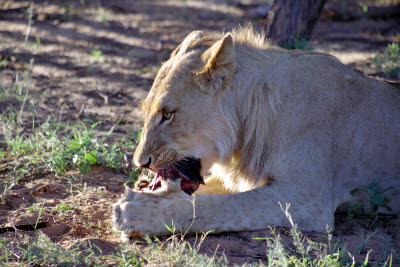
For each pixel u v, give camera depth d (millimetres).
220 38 8414
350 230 7984
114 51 19656
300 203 7703
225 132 8039
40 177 9820
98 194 9102
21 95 14742
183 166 7918
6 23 22547
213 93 7883
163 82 7879
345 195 8453
